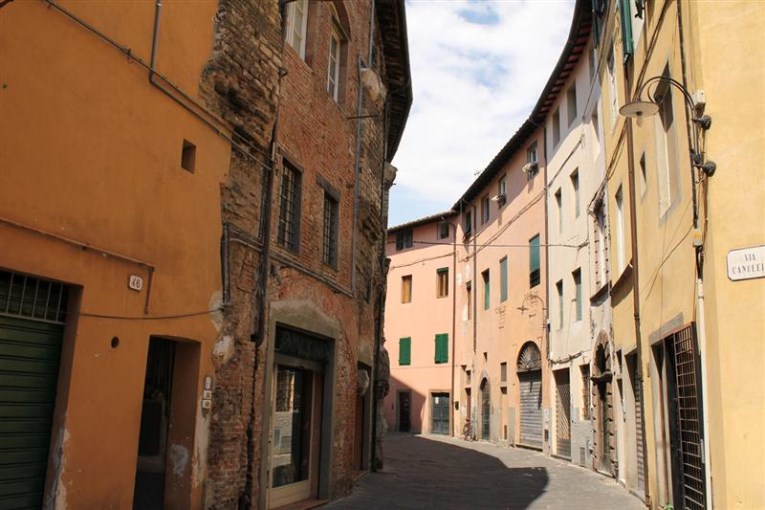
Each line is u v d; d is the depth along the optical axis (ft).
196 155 25.91
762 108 25.38
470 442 101.04
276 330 33.45
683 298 30.32
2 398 18.19
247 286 29.43
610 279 52.90
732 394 24.30
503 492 46.98
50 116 18.98
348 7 43.98
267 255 30.71
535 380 83.51
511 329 92.12
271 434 33.22
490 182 105.70
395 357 130.72
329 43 41.01
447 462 68.90
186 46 25.43
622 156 46.50
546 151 80.79
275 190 32.40
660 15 33.06
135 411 21.98
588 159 62.80
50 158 18.94
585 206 64.08
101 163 20.86
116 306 21.35
